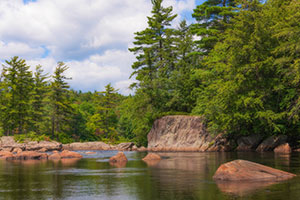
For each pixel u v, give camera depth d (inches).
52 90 2669.8
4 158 1049.5
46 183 403.9
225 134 1229.7
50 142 2010.3
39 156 1015.6
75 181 418.0
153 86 1576.0
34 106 2842.0
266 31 1043.9
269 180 363.6
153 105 1624.0
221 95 1140.5
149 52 1915.6
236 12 1658.5
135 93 1646.2
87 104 3929.6
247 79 1077.1
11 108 2448.3
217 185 343.3
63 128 2768.2
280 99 1103.6
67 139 2746.1
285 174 399.9
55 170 583.2
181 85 1577.3
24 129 2491.4
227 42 1133.7
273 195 274.2
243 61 1100.5
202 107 1302.9
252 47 1039.0
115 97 3203.7
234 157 793.6
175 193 303.3
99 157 1072.2
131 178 434.9
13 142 2014.0
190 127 1342.3
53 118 2632.9
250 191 296.5
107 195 305.1
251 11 1143.0
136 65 2011.6
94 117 3107.8
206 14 1792.6
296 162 589.9
